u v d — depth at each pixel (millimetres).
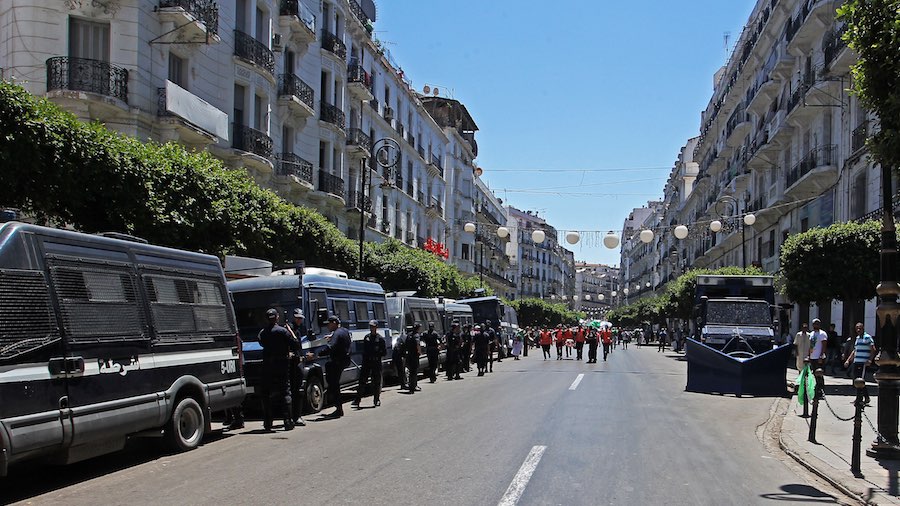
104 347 8367
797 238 21594
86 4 18969
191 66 22156
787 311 35406
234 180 17297
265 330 12109
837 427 12250
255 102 26453
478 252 72938
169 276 9922
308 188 29938
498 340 37031
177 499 7059
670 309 53750
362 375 15625
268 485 7648
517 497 7090
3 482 8047
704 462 9242
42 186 11438
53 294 7766
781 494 7582
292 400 12508
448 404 15641
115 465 8992
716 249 55594
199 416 10219
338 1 34656
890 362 9375
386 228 43469
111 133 13141
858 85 8352
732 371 18031
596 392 18234
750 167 43156
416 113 51062
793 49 33875
